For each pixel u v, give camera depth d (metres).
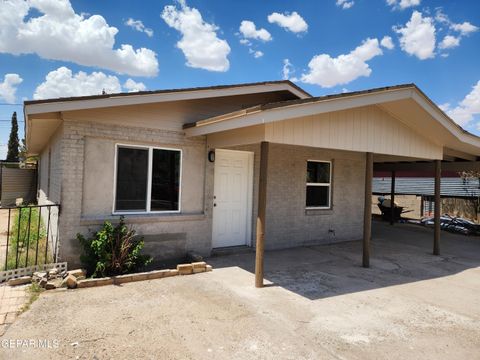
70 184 5.59
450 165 11.41
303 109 5.13
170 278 5.48
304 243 8.84
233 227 7.75
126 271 5.54
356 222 10.06
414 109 6.66
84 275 5.22
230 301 4.58
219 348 3.31
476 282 6.06
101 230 5.70
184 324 3.81
